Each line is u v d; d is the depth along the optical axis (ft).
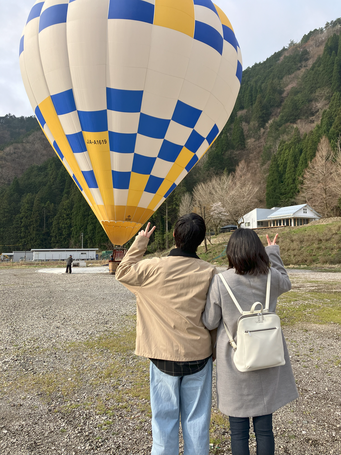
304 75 368.68
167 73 26.22
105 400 9.05
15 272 70.13
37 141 476.54
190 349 5.24
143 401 8.96
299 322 18.16
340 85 317.63
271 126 322.75
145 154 29.07
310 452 6.57
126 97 26.58
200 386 5.34
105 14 25.45
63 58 26.45
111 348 13.78
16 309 23.53
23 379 10.56
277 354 5.00
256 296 5.22
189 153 30.48
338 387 9.72
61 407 8.68
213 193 157.07
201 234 5.66
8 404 8.88
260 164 296.71
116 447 6.84
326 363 11.76
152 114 27.43
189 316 5.32
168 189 32.19
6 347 14.14
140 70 25.93
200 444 5.10
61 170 337.52
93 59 25.76
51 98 28.22
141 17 25.25
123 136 28.04
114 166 29.55
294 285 35.88
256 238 5.37
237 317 5.16
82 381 10.38
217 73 28.22
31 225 273.75
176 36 25.76
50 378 10.62
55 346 14.23
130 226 33.06
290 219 143.02
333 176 141.28
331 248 74.74
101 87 26.53
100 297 29.30
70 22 25.89
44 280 47.32
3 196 312.50
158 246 173.68
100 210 32.65
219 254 93.61
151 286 5.51
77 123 28.30
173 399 5.30
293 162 212.23
